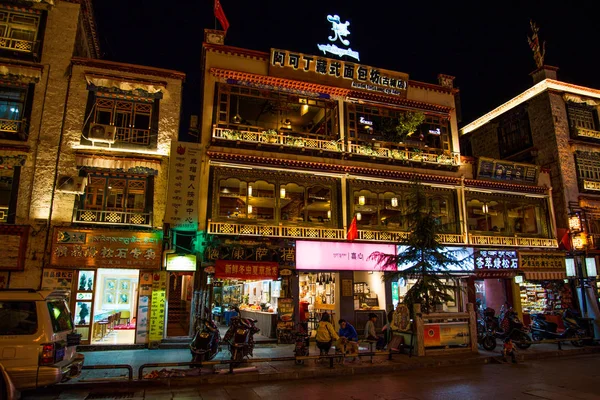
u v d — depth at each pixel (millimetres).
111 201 16375
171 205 15953
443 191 21219
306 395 8820
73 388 9180
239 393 9023
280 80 19438
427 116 22344
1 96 16109
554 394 8766
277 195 18219
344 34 22391
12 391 6863
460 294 20297
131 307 19234
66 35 17156
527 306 21531
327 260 17781
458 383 9922
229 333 11602
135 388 9438
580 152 24141
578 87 24969
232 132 18031
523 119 26078
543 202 23156
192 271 15992
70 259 15055
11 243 14727
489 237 21406
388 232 19328
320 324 12344
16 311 7754
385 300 18625
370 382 10125
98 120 16875
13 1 16688
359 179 19641
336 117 20234
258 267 16359
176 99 17750
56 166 15922
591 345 15477
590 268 21406
